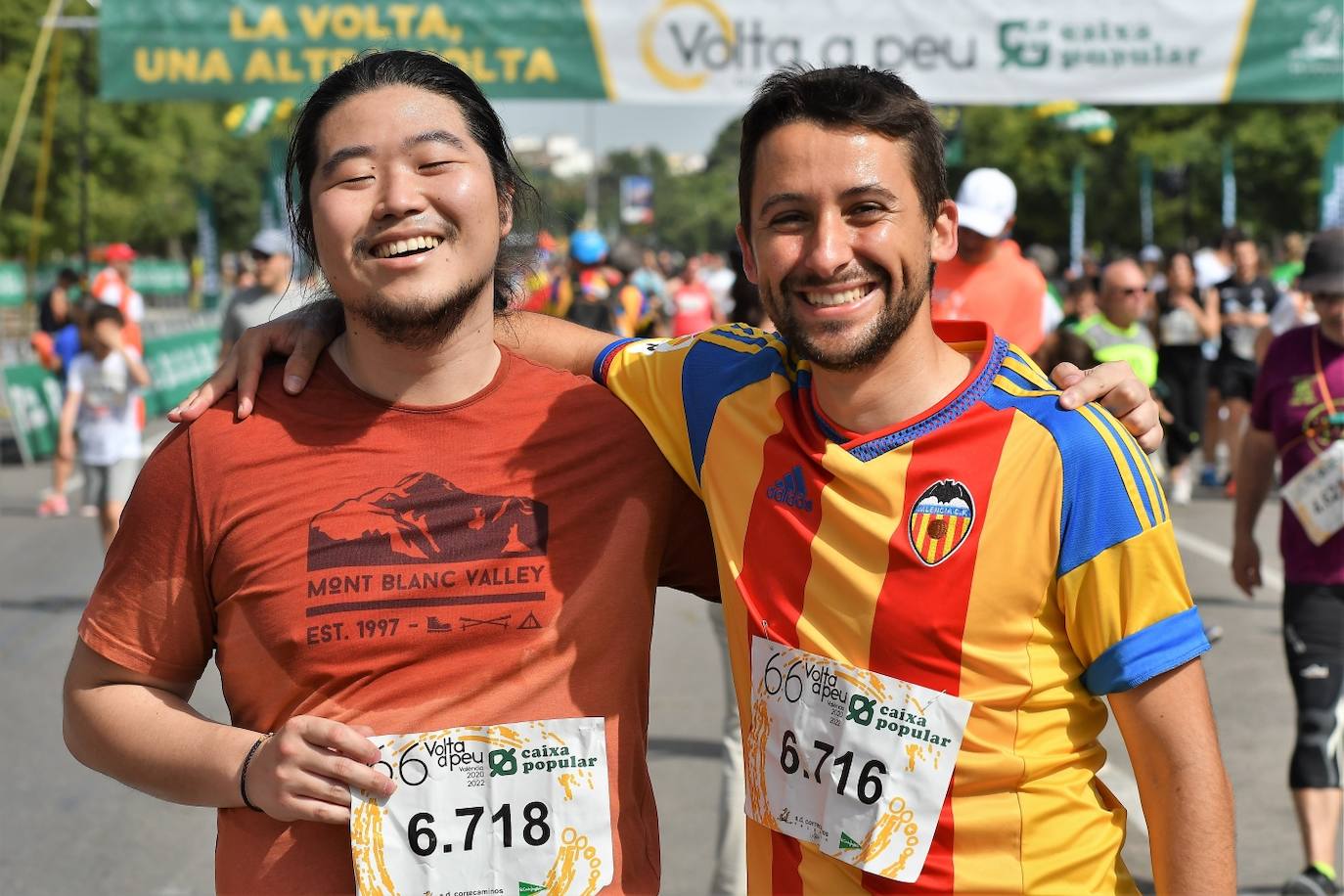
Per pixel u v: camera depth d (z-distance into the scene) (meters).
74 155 38.03
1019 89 11.15
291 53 10.94
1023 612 2.08
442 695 2.19
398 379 2.27
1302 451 4.63
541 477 2.29
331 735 2.08
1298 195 39.25
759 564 2.24
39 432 15.34
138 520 2.22
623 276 11.52
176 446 2.24
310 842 2.17
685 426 2.42
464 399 2.30
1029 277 5.71
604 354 2.58
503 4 10.94
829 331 2.09
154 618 2.22
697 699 6.27
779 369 2.33
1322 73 11.05
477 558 2.22
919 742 2.08
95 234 40.41
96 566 9.55
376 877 2.13
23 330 29.42
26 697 6.48
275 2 10.88
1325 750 4.32
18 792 5.23
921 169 2.12
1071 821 2.13
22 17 36.62
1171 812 2.10
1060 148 42.78
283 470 2.22
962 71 11.11
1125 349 8.94
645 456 2.39
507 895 2.17
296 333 2.33
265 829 2.19
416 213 2.18
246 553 2.19
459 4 10.91
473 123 2.28
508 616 2.21
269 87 10.97
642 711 2.34
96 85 38.25
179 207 57.41
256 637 2.19
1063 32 11.08
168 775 2.19
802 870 2.18
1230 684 6.57
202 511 2.20
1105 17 11.05
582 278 9.23
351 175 2.18
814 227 2.09
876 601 2.11
